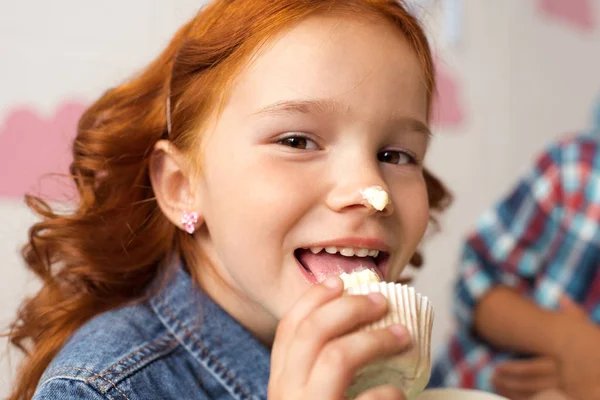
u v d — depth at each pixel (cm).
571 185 136
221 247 72
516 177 199
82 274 89
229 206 71
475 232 141
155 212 87
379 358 53
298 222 67
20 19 131
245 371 79
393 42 72
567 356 118
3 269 126
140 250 87
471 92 189
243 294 78
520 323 125
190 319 79
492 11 191
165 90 85
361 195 65
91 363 70
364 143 69
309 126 68
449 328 183
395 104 70
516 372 120
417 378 55
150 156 83
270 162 68
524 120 200
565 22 207
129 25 140
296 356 53
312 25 70
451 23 183
